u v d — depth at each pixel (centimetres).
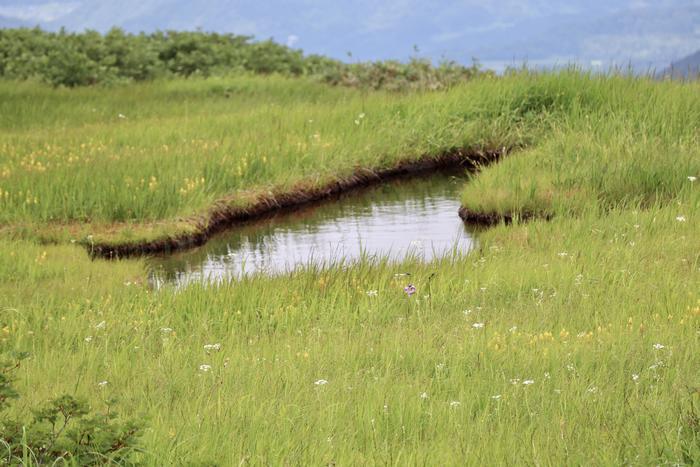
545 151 2334
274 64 4222
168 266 1805
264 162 2345
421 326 1142
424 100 2975
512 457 688
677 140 2306
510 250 1605
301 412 827
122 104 3262
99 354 1088
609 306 1159
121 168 2188
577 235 1645
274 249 1914
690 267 1346
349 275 1447
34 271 1537
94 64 3803
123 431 655
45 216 1961
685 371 877
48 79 3644
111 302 1368
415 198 2327
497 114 2822
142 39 4297
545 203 1998
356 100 3127
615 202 1864
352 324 1209
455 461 684
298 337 1156
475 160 2678
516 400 826
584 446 702
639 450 673
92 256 1830
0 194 1977
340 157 2472
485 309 1216
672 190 1973
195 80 3825
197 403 855
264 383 916
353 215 2180
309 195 2328
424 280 1374
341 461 693
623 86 2752
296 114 2889
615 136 2322
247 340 1190
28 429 651
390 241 1923
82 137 2598
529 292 1295
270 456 702
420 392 859
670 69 2884
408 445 742
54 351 1097
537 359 946
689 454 653
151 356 1084
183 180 2155
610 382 868
